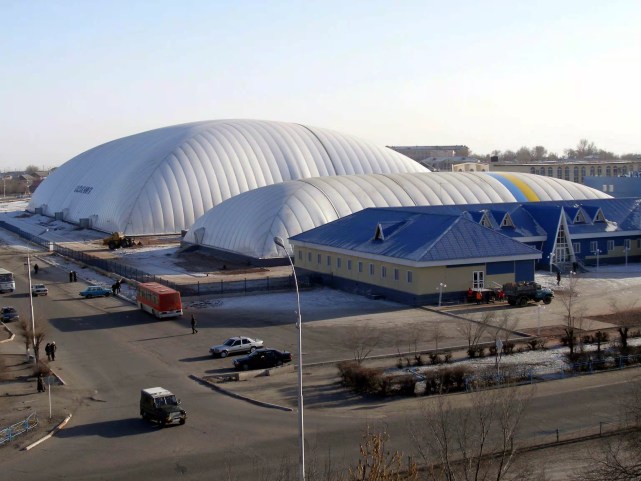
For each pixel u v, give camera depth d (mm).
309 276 72312
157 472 27656
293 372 41469
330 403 35469
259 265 81875
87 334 52062
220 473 27328
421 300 58688
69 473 27828
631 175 142500
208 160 119250
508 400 28500
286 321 54688
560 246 77125
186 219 113812
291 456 28672
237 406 35438
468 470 24078
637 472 24078
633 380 37625
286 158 125750
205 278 75688
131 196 113938
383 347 45844
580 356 41125
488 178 106438
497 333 46875
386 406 34625
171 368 42875
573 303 58375
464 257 59344
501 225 77438
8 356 46250
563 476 25922
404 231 65750
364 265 65375
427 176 104375
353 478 21953
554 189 106750
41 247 108750
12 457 29547
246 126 132250
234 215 92000
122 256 95312
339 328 51719
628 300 60094
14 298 67875
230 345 45562
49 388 34969
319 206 87625
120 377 41188
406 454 28094
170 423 32594
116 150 136125
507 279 61438
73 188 139500
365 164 132750
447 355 42094
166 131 135500
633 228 81188
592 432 30391
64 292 70688
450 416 31281
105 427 32906
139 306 61438
